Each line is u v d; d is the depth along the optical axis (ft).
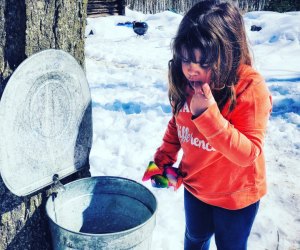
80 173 6.81
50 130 5.65
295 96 19.53
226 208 5.54
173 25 54.08
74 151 6.23
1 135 4.84
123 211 6.59
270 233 9.16
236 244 5.78
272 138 15.14
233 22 4.66
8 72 5.50
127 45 38.52
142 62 29.30
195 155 5.57
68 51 6.22
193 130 5.47
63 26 5.99
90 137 6.47
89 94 6.21
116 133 14.83
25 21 5.42
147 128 15.43
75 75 5.82
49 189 6.32
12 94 4.88
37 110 5.34
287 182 11.85
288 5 71.00
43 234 6.48
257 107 4.70
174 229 9.05
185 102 5.50
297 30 38.19
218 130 4.48
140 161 12.69
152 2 103.09
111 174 11.62
